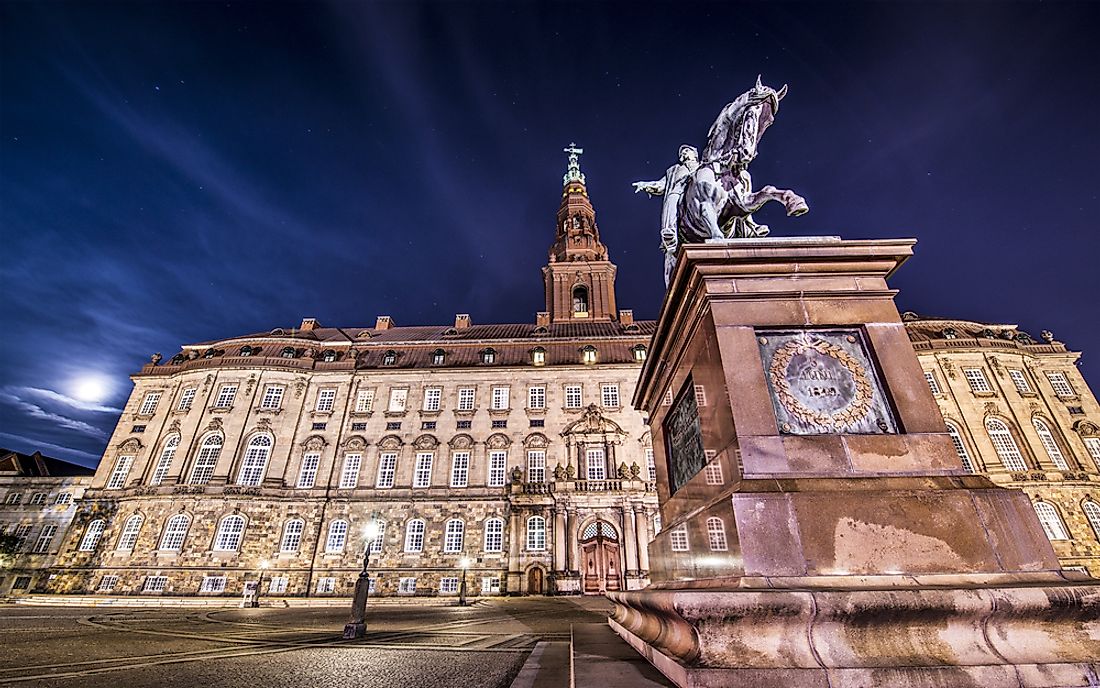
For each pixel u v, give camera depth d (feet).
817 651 9.05
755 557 10.73
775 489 11.82
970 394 124.47
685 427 18.19
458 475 126.11
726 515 11.87
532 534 114.83
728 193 21.29
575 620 53.52
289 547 117.50
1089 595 9.34
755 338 14.62
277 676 21.43
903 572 10.72
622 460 123.75
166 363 146.82
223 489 118.52
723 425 13.89
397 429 132.87
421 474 126.62
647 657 13.47
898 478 12.42
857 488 12.07
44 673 22.36
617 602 20.20
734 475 12.90
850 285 15.52
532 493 118.32
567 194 222.28
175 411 132.77
